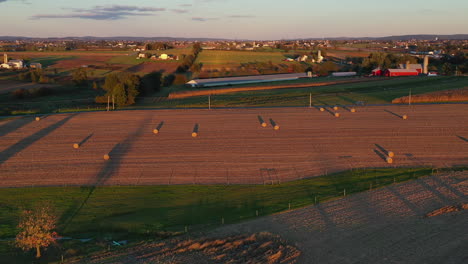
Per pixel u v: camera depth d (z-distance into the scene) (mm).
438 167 38438
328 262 22844
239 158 42406
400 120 56906
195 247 24969
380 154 42781
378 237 25484
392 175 36656
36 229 24422
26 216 29750
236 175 37688
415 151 43438
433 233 25625
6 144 47969
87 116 63219
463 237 25000
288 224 27750
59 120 60250
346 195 32375
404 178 35719
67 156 43469
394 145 45625
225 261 23078
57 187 35281
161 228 27828
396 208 29578
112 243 26062
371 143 46562
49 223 26250
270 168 39375
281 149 45094
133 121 59156
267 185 35188
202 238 26109
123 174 38219
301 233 26391
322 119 58625
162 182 36219
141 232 27344
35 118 61406
